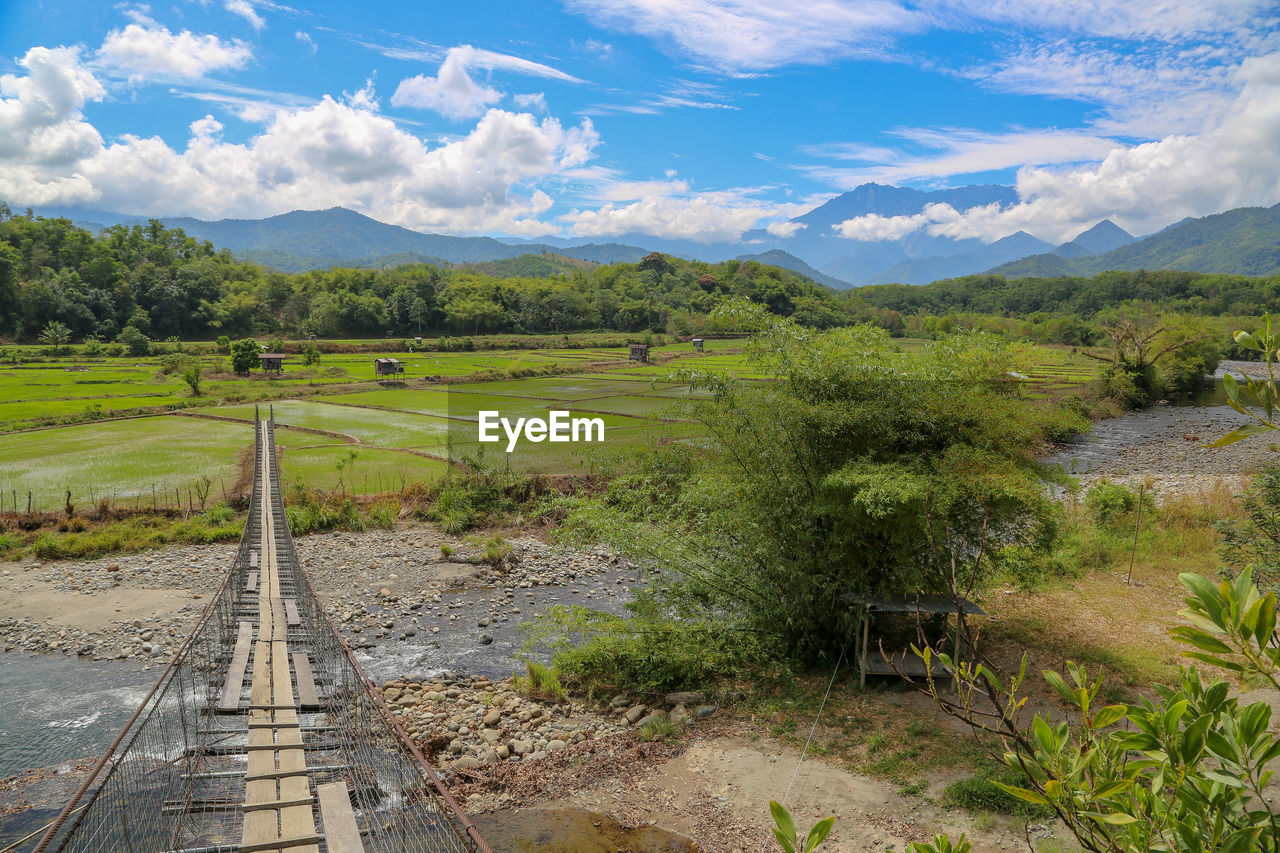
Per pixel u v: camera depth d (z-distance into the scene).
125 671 14.48
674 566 13.38
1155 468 33.19
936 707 10.95
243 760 10.29
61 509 25.98
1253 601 2.20
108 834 8.25
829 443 12.12
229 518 25.95
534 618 17.25
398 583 20.22
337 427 46.06
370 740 9.86
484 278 185.75
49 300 119.44
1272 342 2.21
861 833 8.15
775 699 11.67
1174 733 2.31
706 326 134.25
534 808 9.11
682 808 8.98
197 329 140.25
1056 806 2.54
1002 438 11.66
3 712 12.63
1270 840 2.25
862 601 11.41
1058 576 16.27
